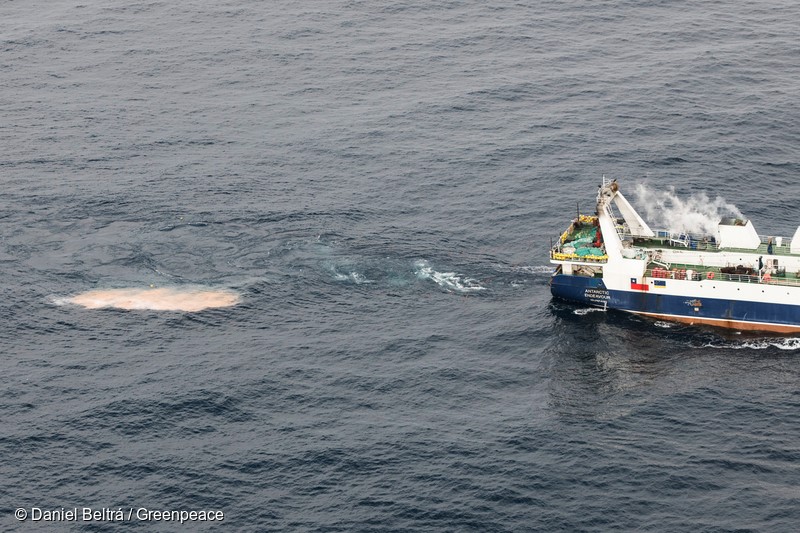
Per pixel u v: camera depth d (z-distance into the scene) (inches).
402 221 7864.2
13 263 7421.3
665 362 6505.9
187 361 6456.7
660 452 5693.9
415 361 6451.8
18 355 6540.4
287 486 5526.6
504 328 6771.7
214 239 7657.5
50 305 6988.2
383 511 5359.3
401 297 7071.9
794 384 6240.2
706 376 6343.5
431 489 5477.4
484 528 5251.0
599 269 7066.9
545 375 6353.3
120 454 5757.9
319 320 6840.6
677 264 7111.2
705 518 5260.8
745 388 6210.6
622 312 7003.0
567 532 5216.5
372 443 5782.5
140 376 6338.6
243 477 5590.6
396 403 6107.3
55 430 5925.2
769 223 7672.2
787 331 6771.7
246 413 6033.5
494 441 5782.5
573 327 6811.0
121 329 6756.9
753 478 5502.0
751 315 6786.4
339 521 5310.0
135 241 7647.6
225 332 6727.4
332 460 5674.2
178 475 5610.2
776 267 6919.3
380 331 6732.3
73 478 5615.2
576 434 5831.7
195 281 7229.3
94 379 6318.9
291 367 6397.6
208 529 5300.2
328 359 6471.5
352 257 7460.6
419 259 7440.9
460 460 5649.6
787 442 5743.1
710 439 5787.4
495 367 6422.2
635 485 5477.4
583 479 5521.7
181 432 5910.4
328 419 5979.3
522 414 6003.9
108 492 5526.6
